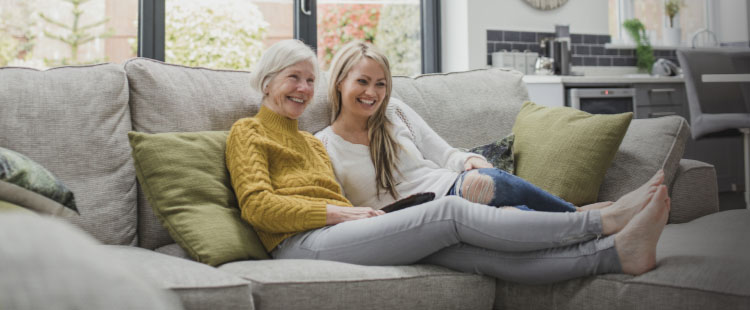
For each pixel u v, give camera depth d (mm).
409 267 1402
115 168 1668
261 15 3584
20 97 1596
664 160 1900
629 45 4965
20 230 254
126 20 3285
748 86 2738
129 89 1796
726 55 2840
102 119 1687
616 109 4250
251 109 1943
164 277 1146
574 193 1899
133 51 3305
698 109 2859
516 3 4496
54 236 263
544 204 1660
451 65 4418
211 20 3434
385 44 4160
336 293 1264
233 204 1627
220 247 1441
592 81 4168
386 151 1922
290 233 1544
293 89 1712
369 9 4082
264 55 1759
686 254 1330
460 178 1759
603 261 1308
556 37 4617
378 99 1914
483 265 1410
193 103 1843
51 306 241
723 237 1434
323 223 1522
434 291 1366
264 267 1314
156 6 3191
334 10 3961
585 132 1963
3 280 234
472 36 4262
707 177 1930
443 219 1394
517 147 2125
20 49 3148
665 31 5250
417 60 4328
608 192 1956
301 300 1237
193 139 1687
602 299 1299
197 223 1491
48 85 1661
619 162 1977
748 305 1112
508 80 2492
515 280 1395
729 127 2756
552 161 1970
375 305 1298
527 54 4453
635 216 1301
